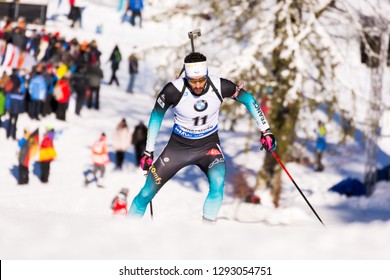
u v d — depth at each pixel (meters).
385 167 59.00
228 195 48.41
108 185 50.22
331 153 61.97
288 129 45.25
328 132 47.44
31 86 65.94
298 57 44.31
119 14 106.62
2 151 57.78
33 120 66.31
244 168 58.75
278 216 39.19
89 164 56.84
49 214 11.38
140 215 15.59
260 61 44.97
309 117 47.28
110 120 71.94
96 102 74.94
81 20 99.50
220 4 47.41
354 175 61.06
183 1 48.84
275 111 44.91
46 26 96.12
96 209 42.06
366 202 51.97
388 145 69.69
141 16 99.44
